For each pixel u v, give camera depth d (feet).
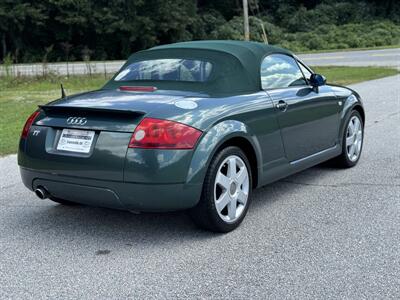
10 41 158.92
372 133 30.60
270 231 15.66
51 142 15.24
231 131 15.08
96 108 14.47
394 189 19.56
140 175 13.70
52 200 17.99
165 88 16.46
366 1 187.11
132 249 14.60
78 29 161.07
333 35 159.33
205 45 17.61
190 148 14.07
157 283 12.48
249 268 13.15
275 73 18.12
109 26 159.84
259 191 19.94
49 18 158.40
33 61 155.53
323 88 20.48
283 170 17.81
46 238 15.61
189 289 12.14
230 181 15.43
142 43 165.17
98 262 13.78
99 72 83.30
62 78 72.18
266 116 16.63
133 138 13.84
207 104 15.07
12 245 15.11
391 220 16.31
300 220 16.56
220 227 15.29
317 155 19.90
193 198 14.33
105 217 17.42
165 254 14.17
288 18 182.91
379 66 85.25
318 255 13.82
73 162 14.53
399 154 25.26
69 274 13.10
